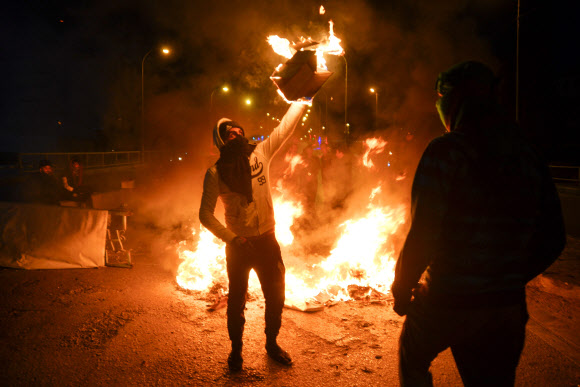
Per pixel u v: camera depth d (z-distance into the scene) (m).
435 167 1.60
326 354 3.38
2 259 5.60
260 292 4.71
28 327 3.82
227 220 3.12
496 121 1.68
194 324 3.93
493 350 1.71
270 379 3.03
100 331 3.76
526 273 1.80
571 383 2.95
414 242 1.62
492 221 1.59
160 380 3.02
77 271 5.52
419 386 1.88
